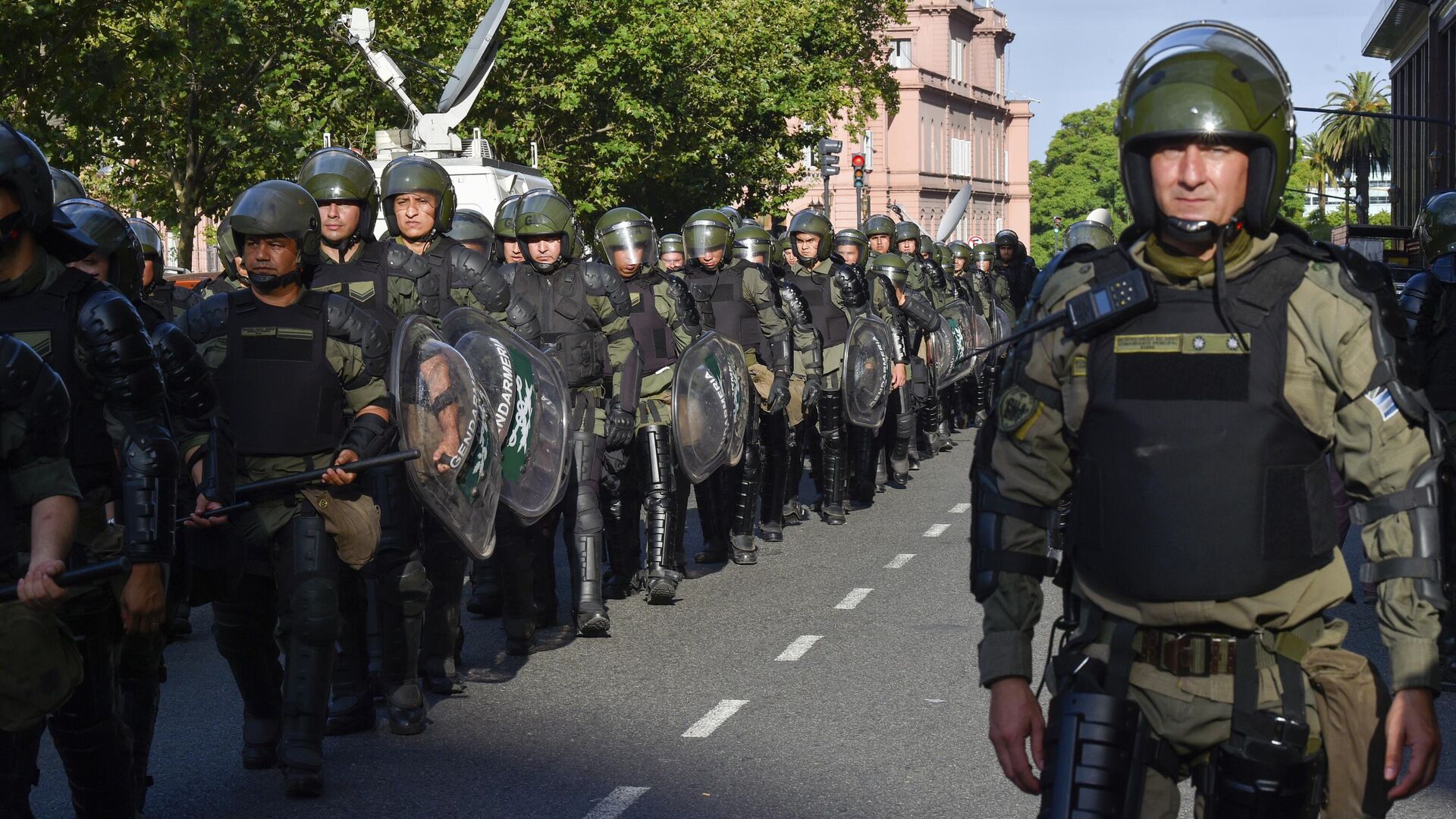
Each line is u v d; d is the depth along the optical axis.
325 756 5.97
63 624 3.86
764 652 7.75
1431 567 2.76
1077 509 2.96
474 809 5.32
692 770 5.75
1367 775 2.81
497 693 6.96
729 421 9.50
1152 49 2.96
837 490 12.34
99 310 4.05
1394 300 2.83
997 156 116.81
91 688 4.18
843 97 42.06
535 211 7.94
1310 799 2.82
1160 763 2.88
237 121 27.80
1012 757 2.95
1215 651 2.85
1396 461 2.78
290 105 29.39
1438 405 6.62
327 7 28.78
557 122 32.78
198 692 7.18
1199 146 2.84
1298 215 85.75
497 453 6.38
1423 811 5.25
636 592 9.42
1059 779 2.82
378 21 29.38
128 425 4.08
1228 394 2.84
